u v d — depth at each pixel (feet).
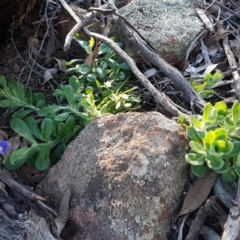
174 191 1.48
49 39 2.13
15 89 1.78
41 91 1.95
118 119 1.60
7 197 1.40
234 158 1.48
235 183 1.48
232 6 2.31
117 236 1.41
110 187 1.46
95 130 1.60
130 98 1.80
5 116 1.83
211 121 1.52
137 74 1.79
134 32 1.99
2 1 1.83
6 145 1.55
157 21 2.10
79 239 1.44
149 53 1.91
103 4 2.28
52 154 1.71
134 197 1.44
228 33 2.14
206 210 1.42
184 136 1.54
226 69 2.04
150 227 1.42
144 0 2.18
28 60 2.03
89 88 1.83
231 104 1.85
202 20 2.14
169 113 1.78
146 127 1.55
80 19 1.94
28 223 1.34
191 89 1.78
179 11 2.17
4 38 2.07
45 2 2.19
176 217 1.47
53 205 1.53
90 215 1.45
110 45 1.89
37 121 1.81
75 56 2.09
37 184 1.62
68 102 1.73
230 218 1.36
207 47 2.11
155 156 1.48
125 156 1.50
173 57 2.04
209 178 1.50
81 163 1.55
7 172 1.63
